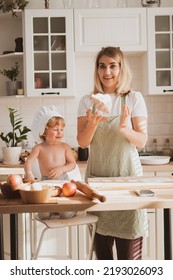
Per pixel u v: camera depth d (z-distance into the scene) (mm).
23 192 1396
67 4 3434
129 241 1969
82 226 2963
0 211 1359
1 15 3424
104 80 1973
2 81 3617
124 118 1766
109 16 3238
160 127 3643
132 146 2012
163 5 3582
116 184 1673
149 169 3020
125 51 3289
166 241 1573
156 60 3295
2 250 1513
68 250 2980
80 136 1909
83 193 1537
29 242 2934
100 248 2076
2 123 3625
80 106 2102
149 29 3260
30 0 3533
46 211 1369
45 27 3279
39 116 2303
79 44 3254
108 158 2002
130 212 1946
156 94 3314
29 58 3273
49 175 2266
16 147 3268
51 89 3287
